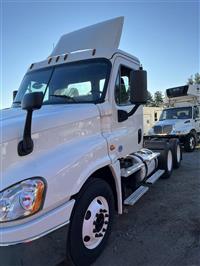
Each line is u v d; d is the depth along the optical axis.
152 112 22.36
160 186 6.67
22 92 4.43
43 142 2.81
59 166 2.72
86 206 3.09
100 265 3.27
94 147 3.29
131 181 4.91
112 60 4.02
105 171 3.72
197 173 7.98
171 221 4.50
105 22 4.44
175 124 13.31
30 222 2.42
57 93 4.05
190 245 3.68
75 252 2.93
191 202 5.41
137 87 3.56
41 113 3.06
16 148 2.57
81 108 3.42
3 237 2.30
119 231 4.16
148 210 5.03
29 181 2.45
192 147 13.30
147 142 7.62
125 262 3.32
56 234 2.63
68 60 4.28
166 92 15.99
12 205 2.36
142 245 3.71
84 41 4.52
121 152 4.08
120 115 4.09
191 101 15.21
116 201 3.83
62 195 2.69
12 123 2.67
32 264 2.42
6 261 2.32
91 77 3.99
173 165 8.41
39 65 4.56
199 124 14.35
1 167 2.48
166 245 3.70
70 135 3.14
